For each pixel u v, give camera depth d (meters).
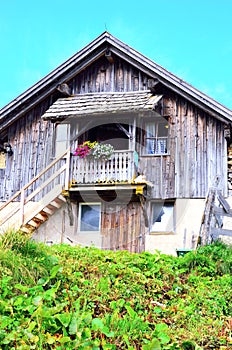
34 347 5.48
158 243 14.95
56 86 16.56
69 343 5.61
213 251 10.28
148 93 15.98
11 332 5.64
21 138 16.86
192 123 15.52
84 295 7.21
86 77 16.91
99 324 5.99
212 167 15.06
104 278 8.23
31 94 16.50
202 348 6.44
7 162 16.78
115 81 16.62
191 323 7.35
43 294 6.57
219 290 8.91
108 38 16.23
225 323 7.55
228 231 11.94
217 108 14.94
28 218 15.26
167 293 8.52
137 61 15.97
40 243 9.09
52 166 16.11
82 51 16.39
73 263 8.52
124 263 9.36
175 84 15.35
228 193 14.79
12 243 7.81
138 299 7.93
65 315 5.93
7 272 6.85
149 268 9.41
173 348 6.18
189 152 15.34
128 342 5.90
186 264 9.90
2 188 16.59
